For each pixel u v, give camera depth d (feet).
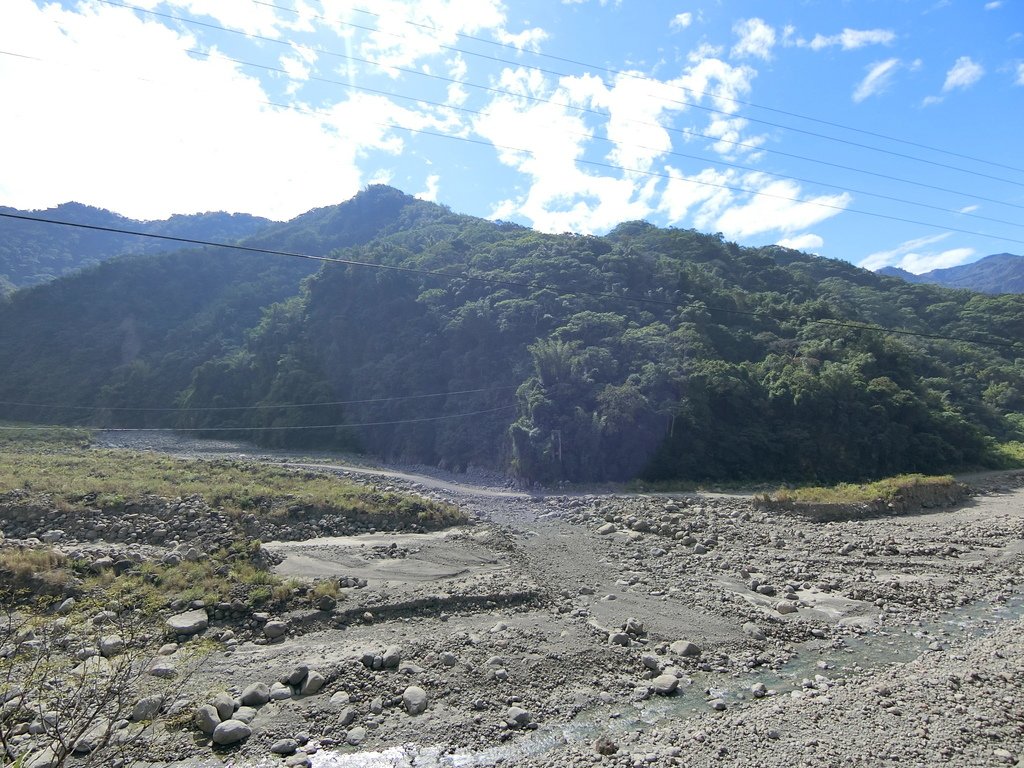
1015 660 42.32
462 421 177.37
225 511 78.23
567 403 145.18
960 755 29.55
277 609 50.31
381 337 219.41
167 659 41.19
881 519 96.84
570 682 40.70
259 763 31.58
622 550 77.00
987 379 229.86
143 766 30.68
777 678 41.93
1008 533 85.15
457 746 33.30
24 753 25.25
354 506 83.05
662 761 29.91
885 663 44.27
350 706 36.91
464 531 80.38
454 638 46.16
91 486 82.69
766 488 127.03
